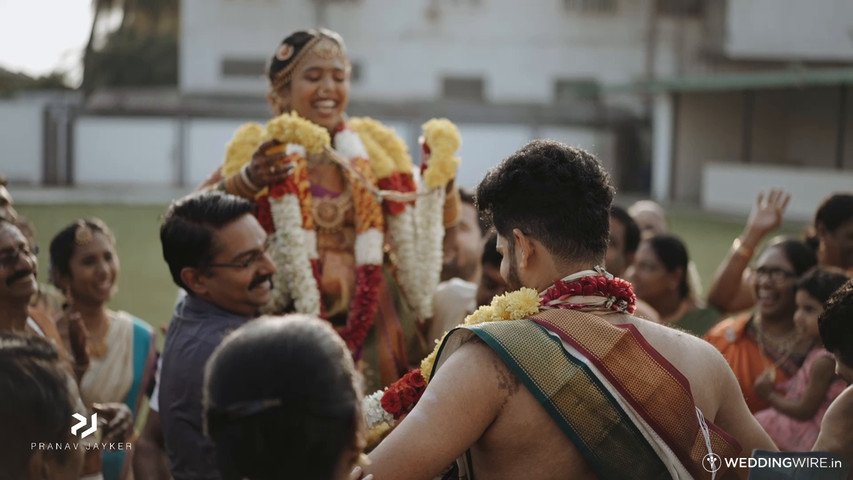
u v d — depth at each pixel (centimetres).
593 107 3247
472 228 463
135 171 3125
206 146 3170
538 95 3359
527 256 213
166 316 1011
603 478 196
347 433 155
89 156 3095
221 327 273
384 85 3294
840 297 264
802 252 425
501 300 211
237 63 3262
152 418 311
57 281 408
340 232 371
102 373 399
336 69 376
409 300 378
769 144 3036
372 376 354
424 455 191
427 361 232
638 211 666
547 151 216
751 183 2614
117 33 3866
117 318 420
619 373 199
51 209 2191
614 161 3300
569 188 211
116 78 3781
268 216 356
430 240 376
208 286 280
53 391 171
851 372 263
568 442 197
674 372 203
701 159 3028
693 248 1722
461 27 3309
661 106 3036
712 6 3259
